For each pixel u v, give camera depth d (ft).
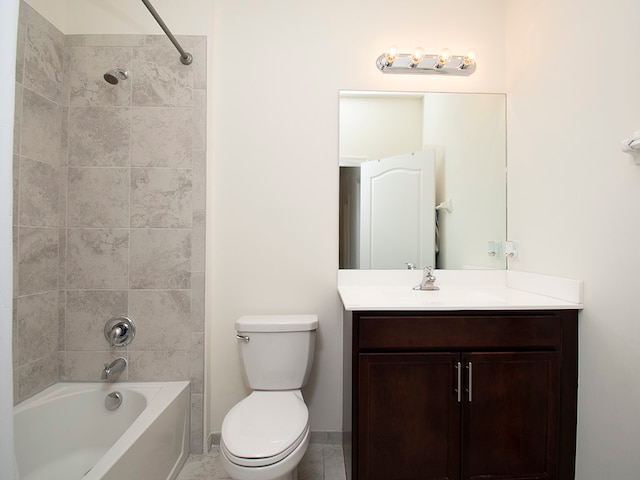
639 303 3.18
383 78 5.56
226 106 5.39
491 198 5.61
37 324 4.65
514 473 3.87
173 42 4.62
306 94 5.48
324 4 5.51
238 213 5.40
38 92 4.60
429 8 5.58
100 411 4.79
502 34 5.62
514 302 4.07
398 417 3.85
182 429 4.83
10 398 2.22
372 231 5.54
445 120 5.60
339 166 5.50
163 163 5.10
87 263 5.04
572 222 4.07
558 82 4.32
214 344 5.35
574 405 3.92
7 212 2.20
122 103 5.07
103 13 5.08
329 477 4.50
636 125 3.19
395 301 4.17
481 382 3.87
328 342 5.44
